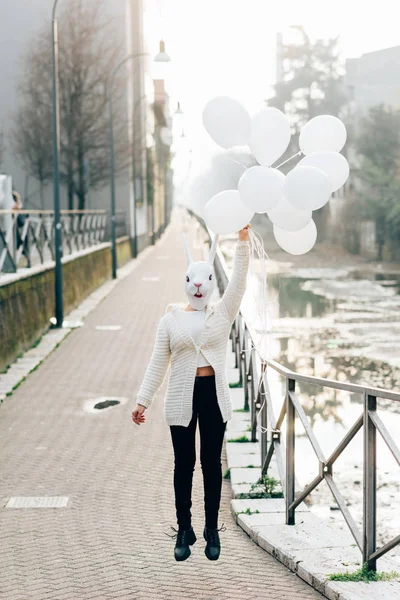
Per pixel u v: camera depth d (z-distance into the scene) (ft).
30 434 35.88
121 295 92.07
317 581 16.92
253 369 30.89
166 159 218.38
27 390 45.32
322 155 18.10
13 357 52.65
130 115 162.09
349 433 17.49
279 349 72.43
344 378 60.23
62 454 32.50
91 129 143.33
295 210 17.71
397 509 30.91
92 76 142.72
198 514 24.31
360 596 15.53
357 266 180.24
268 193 17.13
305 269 169.89
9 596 17.24
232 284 17.94
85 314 75.25
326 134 18.56
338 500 18.03
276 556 19.36
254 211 17.63
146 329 66.64
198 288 17.49
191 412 17.60
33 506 25.59
